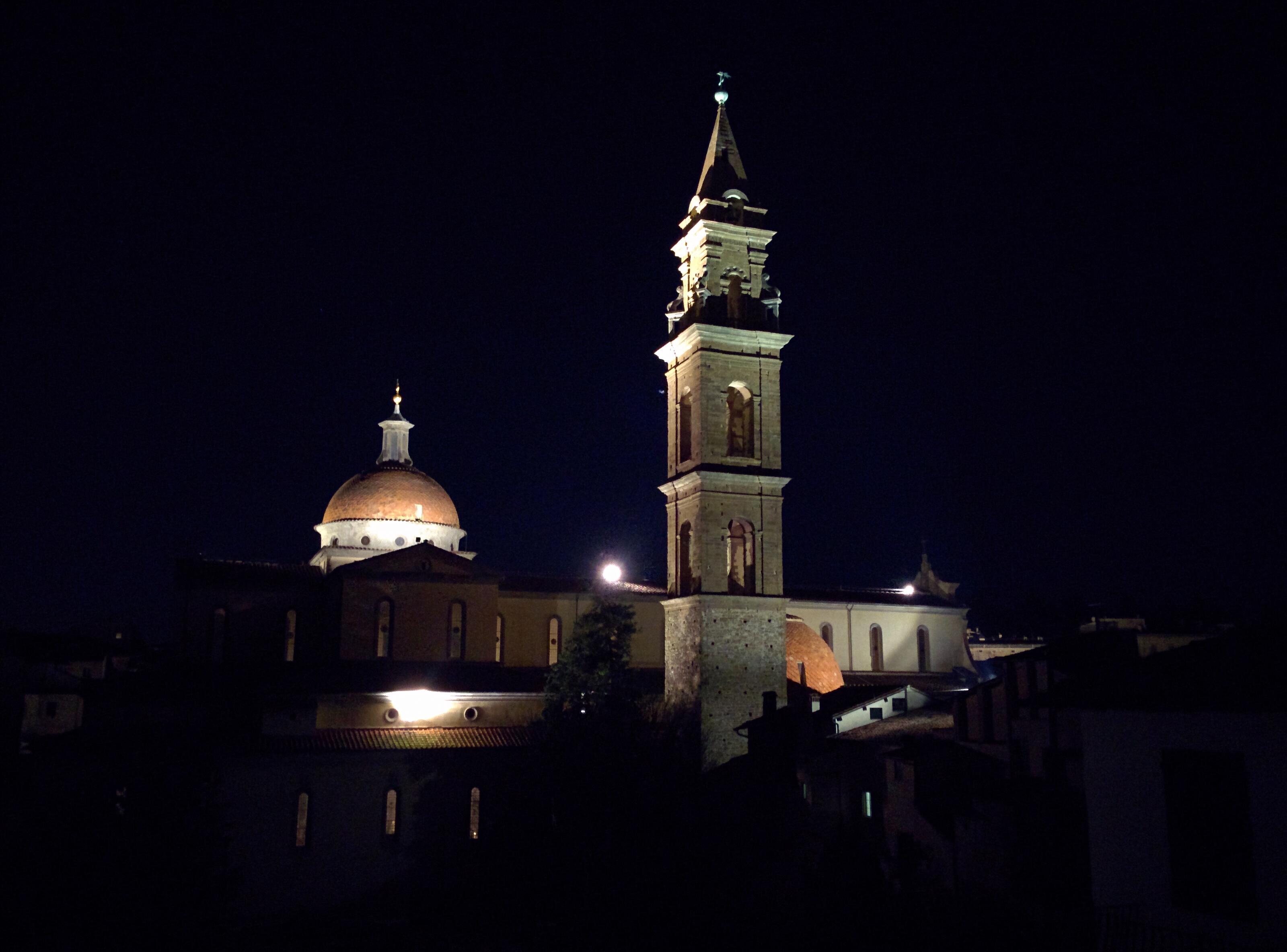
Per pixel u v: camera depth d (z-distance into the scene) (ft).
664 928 112.06
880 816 134.82
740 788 135.54
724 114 208.64
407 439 279.28
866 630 267.80
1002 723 122.31
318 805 169.78
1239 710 66.54
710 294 193.98
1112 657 115.03
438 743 181.16
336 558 245.45
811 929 97.40
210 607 219.61
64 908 122.72
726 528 185.98
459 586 222.07
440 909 168.25
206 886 131.64
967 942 88.94
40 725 220.84
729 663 179.63
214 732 178.50
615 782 135.23
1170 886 70.95
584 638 183.73
